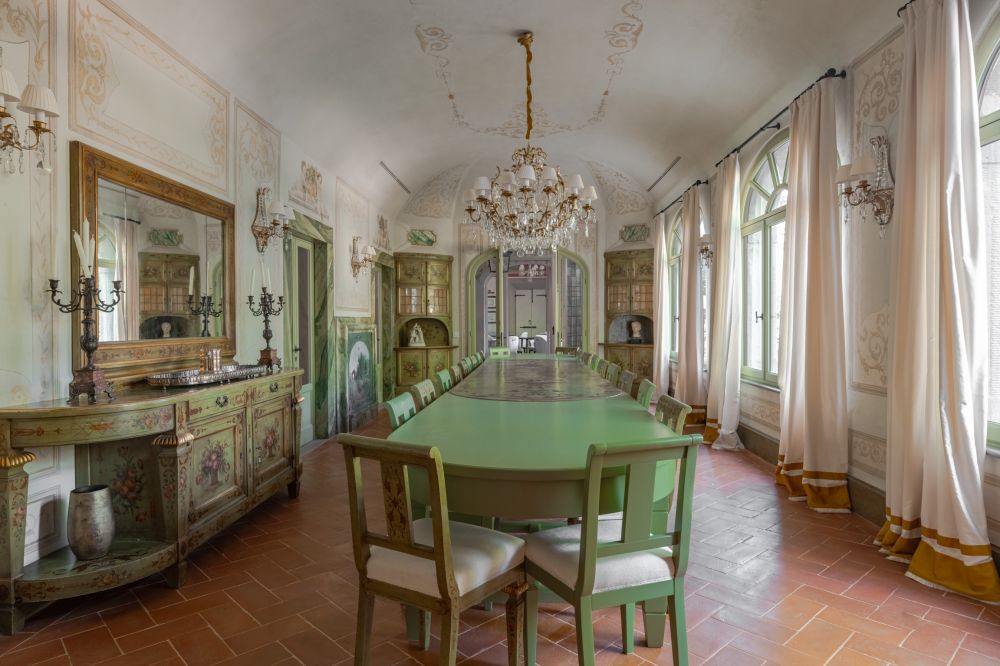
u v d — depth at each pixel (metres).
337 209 6.89
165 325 3.55
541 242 6.00
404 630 2.40
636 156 8.30
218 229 4.19
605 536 2.10
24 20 2.59
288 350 5.66
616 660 2.16
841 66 4.10
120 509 2.87
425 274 9.84
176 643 2.29
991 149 2.95
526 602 2.07
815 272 4.09
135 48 3.31
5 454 2.33
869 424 3.75
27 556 2.57
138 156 3.34
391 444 1.73
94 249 2.91
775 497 4.24
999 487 2.71
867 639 2.27
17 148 2.40
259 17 4.05
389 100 6.20
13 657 2.19
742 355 6.23
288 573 2.97
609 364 4.75
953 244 2.72
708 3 4.38
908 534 3.03
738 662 2.12
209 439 3.13
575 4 4.46
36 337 2.64
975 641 2.25
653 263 9.74
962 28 2.76
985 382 2.70
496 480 1.88
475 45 5.15
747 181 6.03
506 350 8.01
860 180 3.47
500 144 8.52
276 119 5.18
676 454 1.80
